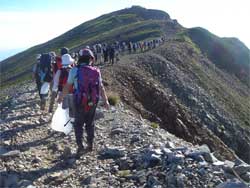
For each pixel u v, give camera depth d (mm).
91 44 129375
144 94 46844
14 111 19594
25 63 163250
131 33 133625
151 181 8898
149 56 68188
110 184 9133
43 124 15938
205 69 89562
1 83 139125
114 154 11133
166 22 146500
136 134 13758
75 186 9258
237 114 74438
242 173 9203
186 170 8984
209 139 49938
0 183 9492
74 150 12031
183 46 95688
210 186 8414
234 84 100812
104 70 47594
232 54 120812
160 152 10305
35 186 9320
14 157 11367
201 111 61844
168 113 46875
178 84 64250
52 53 19703
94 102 10781
